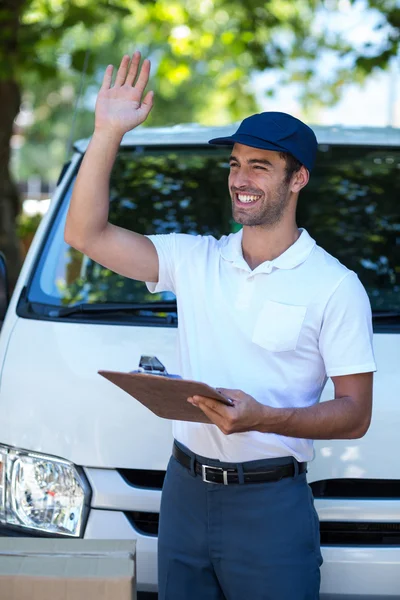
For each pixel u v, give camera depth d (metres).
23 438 4.05
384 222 5.18
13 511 4.04
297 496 3.42
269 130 3.31
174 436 3.59
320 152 5.51
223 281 3.42
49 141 42.19
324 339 3.34
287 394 3.37
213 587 3.54
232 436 3.37
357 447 3.92
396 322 4.42
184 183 5.39
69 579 2.62
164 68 14.37
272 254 3.42
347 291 3.31
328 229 5.16
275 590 3.38
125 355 4.16
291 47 14.75
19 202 10.80
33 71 10.60
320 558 3.50
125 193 5.36
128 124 3.42
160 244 3.56
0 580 2.63
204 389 2.95
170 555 3.54
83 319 4.43
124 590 2.63
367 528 3.93
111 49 24.83
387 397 3.98
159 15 13.52
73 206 3.43
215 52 15.14
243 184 3.38
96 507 3.96
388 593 3.89
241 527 3.40
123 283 4.73
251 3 12.65
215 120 31.73
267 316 3.33
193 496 3.47
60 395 4.07
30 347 4.29
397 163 5.47
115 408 4.00
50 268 4.82
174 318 4.41
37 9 11.53
